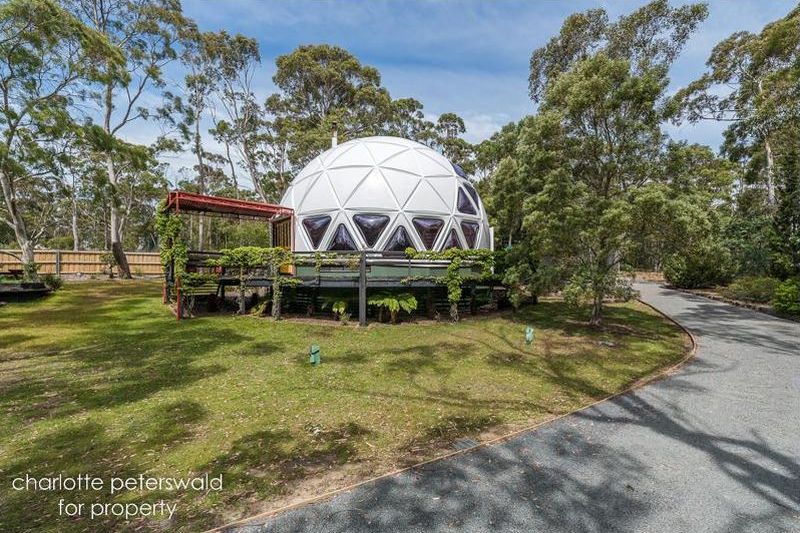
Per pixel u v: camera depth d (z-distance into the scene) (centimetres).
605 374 673
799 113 1588
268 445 406
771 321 1196
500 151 2380
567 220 932
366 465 364
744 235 1991
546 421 468
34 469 358
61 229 4825
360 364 730
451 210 1435
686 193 895
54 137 1512
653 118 959
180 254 1218
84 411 498
